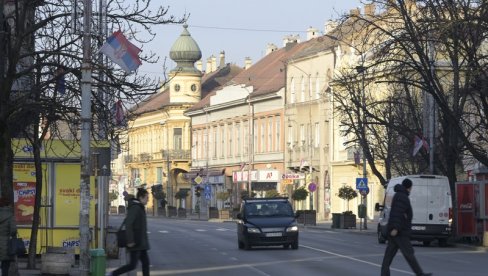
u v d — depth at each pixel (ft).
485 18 107.45
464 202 129.49
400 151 160.25
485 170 154.81
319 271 80.23
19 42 66.90
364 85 154.40
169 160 385.09
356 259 95.30
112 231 100.12
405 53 128.98
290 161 276.62
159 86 74.95
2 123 66.54
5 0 70.64
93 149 76.69
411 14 131.44
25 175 91.61
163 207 359.25
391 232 64.54
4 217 61.93
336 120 242.58
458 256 101.60
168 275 79.36
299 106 270.67
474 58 115.34
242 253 109.50
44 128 78.79
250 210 118.32
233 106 324.19
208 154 354.13
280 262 92.53
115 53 67.67
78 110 75.66
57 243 91.71
